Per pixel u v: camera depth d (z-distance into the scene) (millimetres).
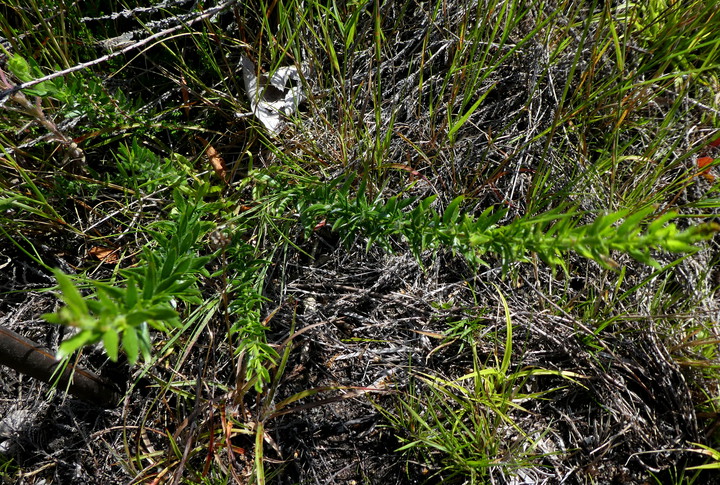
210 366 2465
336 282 2650
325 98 2750
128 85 2617
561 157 2662
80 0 2467
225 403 2156
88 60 2541
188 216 1869
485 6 2650
